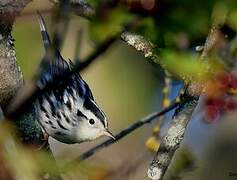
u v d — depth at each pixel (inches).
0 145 143.9
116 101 809.5
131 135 754.2
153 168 309.4
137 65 783.1
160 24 222.4
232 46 256.4
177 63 245.6
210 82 267.4
